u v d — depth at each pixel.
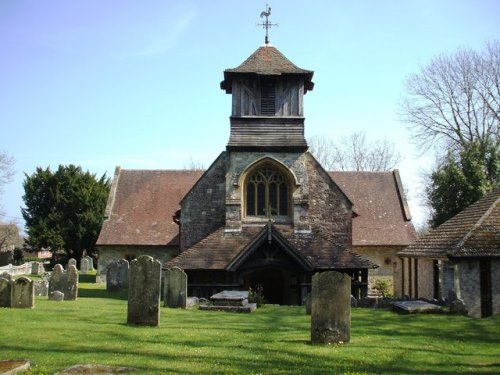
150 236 40.88
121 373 9.91
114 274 31.41
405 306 20.16
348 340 13.40
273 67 29.94
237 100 29.69
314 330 13.27
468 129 46.00
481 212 24.34
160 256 40.66
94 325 15.54
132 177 45.22
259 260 26.14
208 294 26.42
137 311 15.74
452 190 36.84
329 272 13.42
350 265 26.25
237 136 29.23
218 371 10.28
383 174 44.69
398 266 31.05
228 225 28.38
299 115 29.62
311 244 27.61
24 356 11.26
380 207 41.91
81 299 25.22
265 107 30.00
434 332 15.66
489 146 37.34
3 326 15.05
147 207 42.88
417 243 27.83
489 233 22.88
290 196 28.84
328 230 29.48
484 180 36.12
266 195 29.03
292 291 27.31
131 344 12.77
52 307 20.30
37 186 54.78
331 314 13.35
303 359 11.47
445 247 23.53
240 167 28.84
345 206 29.70
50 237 52.41
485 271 22.14
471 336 15.03
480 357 12.19
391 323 17.42
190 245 29.88
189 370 10.31
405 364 11.27
